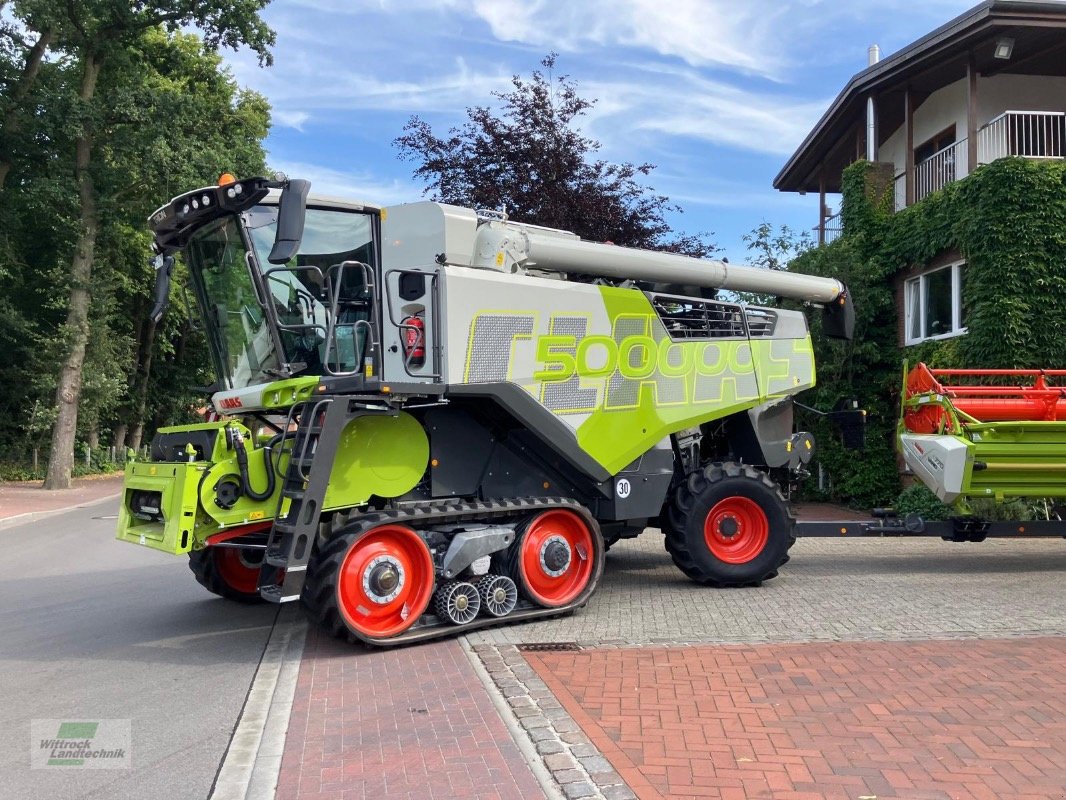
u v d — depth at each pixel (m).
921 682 5.04
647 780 3.69
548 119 15.87
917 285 15.08
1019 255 12.14
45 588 9.13
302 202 5.71
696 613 7.13
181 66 26.56
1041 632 6.27
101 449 31.48
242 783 3.88
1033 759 3.89
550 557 7.01
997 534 8.99
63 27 21.84
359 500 6.28
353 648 6.18
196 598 8.45
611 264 7.93
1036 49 14.81
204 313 7.23
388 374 6.64
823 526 8.97
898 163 18.83
